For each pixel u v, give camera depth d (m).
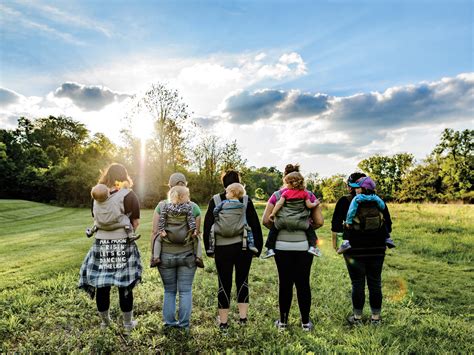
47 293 5.46
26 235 14.60
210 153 47.56
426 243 10.82
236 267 4.29
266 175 91.56
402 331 4.18
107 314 4.12
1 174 48.66
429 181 60.91
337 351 3.63
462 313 5.14
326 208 24.30
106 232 3.96
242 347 3.75
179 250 4.13
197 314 4.68
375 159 74.06
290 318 4.55
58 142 79.94
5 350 3.60
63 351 3.62
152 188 41.56
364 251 4.32
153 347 3.71
